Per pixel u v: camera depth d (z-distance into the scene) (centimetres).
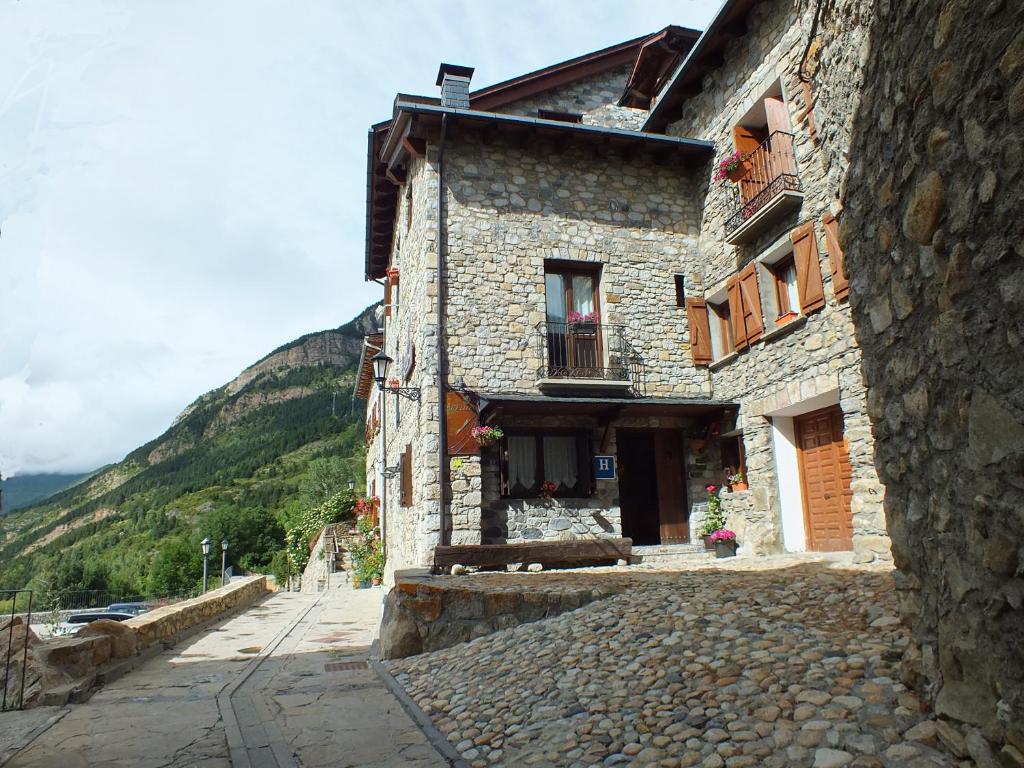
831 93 404
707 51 1084
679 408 1048
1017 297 200
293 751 370
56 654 515
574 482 1063
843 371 814
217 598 952
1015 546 205
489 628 590
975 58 217
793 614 451
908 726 274
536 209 1107
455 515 969
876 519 748
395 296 1494
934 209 245
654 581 621
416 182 1163
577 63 1336
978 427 223
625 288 1127
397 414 1377
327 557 1836
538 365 1055
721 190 1105
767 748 290
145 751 374
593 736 342
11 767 352
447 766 342
